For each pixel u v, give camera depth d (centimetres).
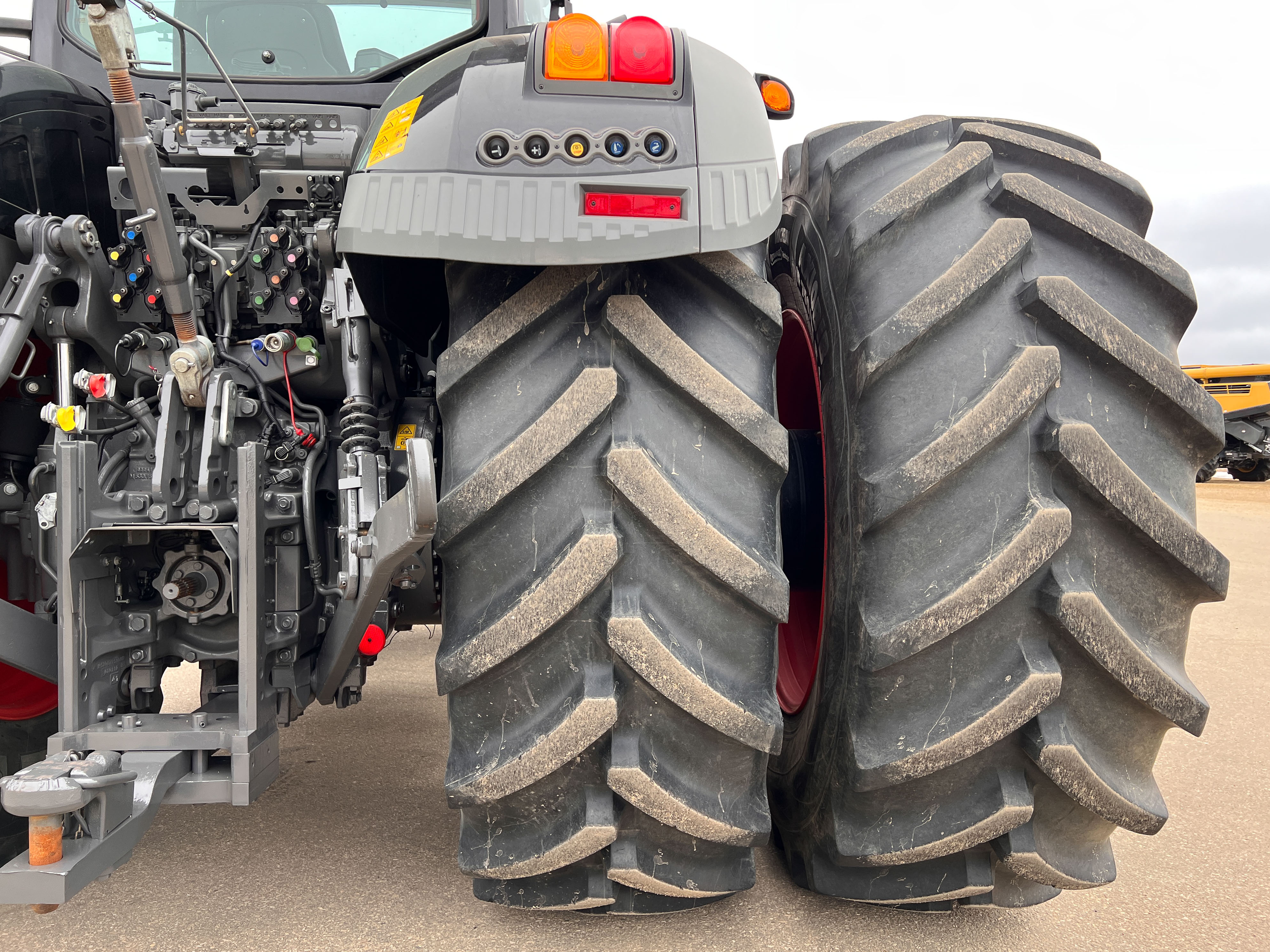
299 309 174
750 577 117
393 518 129
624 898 138
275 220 179
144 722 148
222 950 144
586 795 124
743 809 128
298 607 169
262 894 163
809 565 172
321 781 224
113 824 128
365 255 133
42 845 119
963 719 125
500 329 120
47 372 181
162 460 153
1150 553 126
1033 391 121
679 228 114
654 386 119
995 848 137
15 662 149
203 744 144
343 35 213
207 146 172
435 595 182
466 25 215
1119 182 141
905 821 135
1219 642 431
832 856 141
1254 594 573
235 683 189
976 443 121
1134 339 126
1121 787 131
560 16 154
